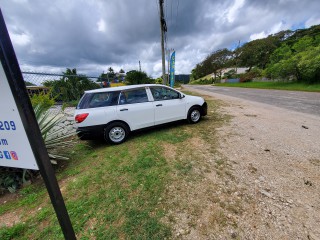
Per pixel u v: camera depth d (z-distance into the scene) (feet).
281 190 7.54
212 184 8.20
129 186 8.47
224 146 12.41
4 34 2.96
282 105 28.96
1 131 3.77
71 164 11.67
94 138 13.83
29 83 17.71
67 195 8.14
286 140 12.98
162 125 16.75
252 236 5.54
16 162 3.97
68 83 25.85
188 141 13.74
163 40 38.70
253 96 45.70
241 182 8.22
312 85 57.41
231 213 6.47
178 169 9.64
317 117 19.83
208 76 258.57
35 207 7.66
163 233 5.81
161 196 7.59
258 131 15.35
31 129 3.37
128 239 5.67
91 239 5.73
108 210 6.99
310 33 155.74
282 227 5.78
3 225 6.67
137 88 15.29
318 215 6.18
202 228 5.93
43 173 3.66
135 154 12.04
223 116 22.12
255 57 158.30
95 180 9.21
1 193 8.95
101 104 13.76
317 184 7.84
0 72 3.13
